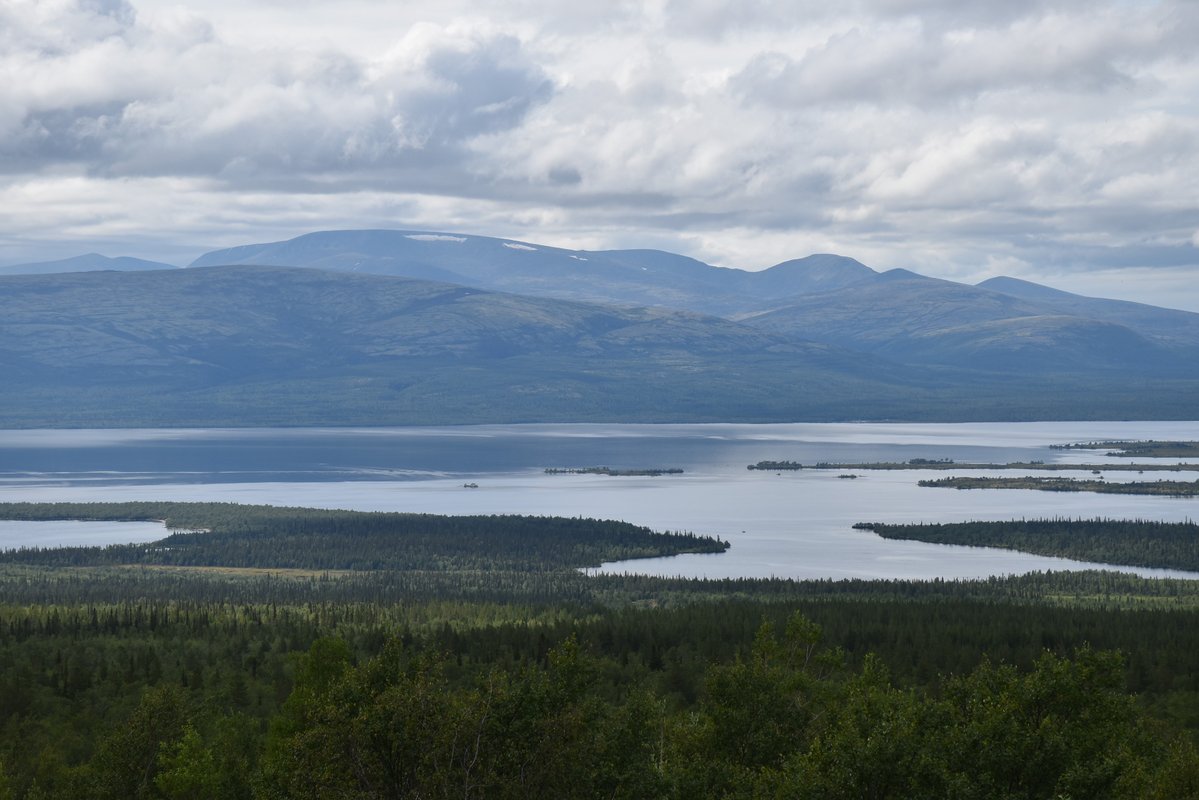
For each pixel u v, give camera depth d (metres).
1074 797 137.38
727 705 174.50
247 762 176.62
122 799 174.88
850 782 139.38
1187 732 190.00
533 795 129.12
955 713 154.50
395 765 124.19
